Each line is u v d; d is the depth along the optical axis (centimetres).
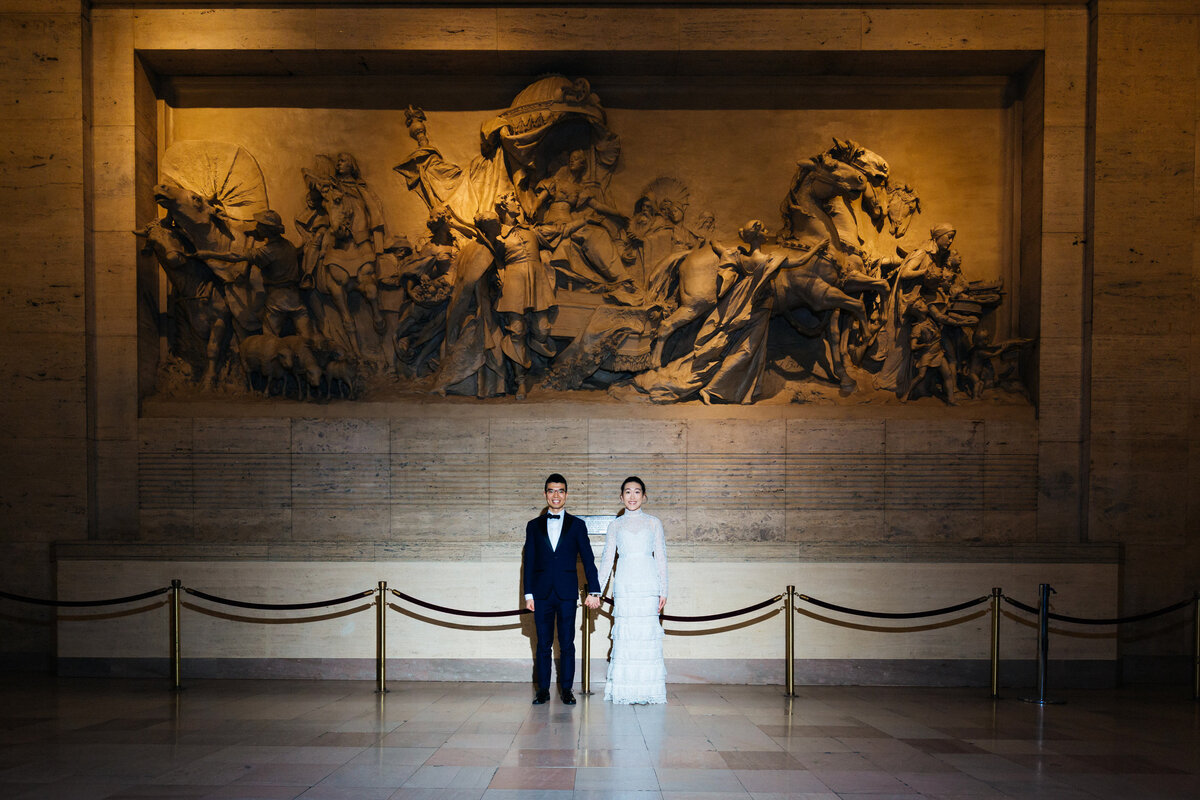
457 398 1059
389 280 1088
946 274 1071
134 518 1047
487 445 1041
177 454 1045
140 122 1076
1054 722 770
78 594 992
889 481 1045
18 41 1045
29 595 1020
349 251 1088
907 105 1118
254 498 1041
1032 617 992
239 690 904
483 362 1058
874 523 1043
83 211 1041
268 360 1051
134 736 683
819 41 1056
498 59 1079
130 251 1061
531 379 1082
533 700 842
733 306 1041
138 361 1056
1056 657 990
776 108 1121
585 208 1100
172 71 1105
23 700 846
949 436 1048
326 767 588
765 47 1057
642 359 1055
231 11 1061
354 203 1098
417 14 1060
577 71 1104
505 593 986
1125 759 629
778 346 1105
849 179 1062
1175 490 1026
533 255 1047
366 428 1042
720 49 1057
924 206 1114
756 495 1044
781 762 608
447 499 1037
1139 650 1026
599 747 648
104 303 1059
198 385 1087
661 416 1046
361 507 1037
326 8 1062
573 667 834
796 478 1045
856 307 1057
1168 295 1034
